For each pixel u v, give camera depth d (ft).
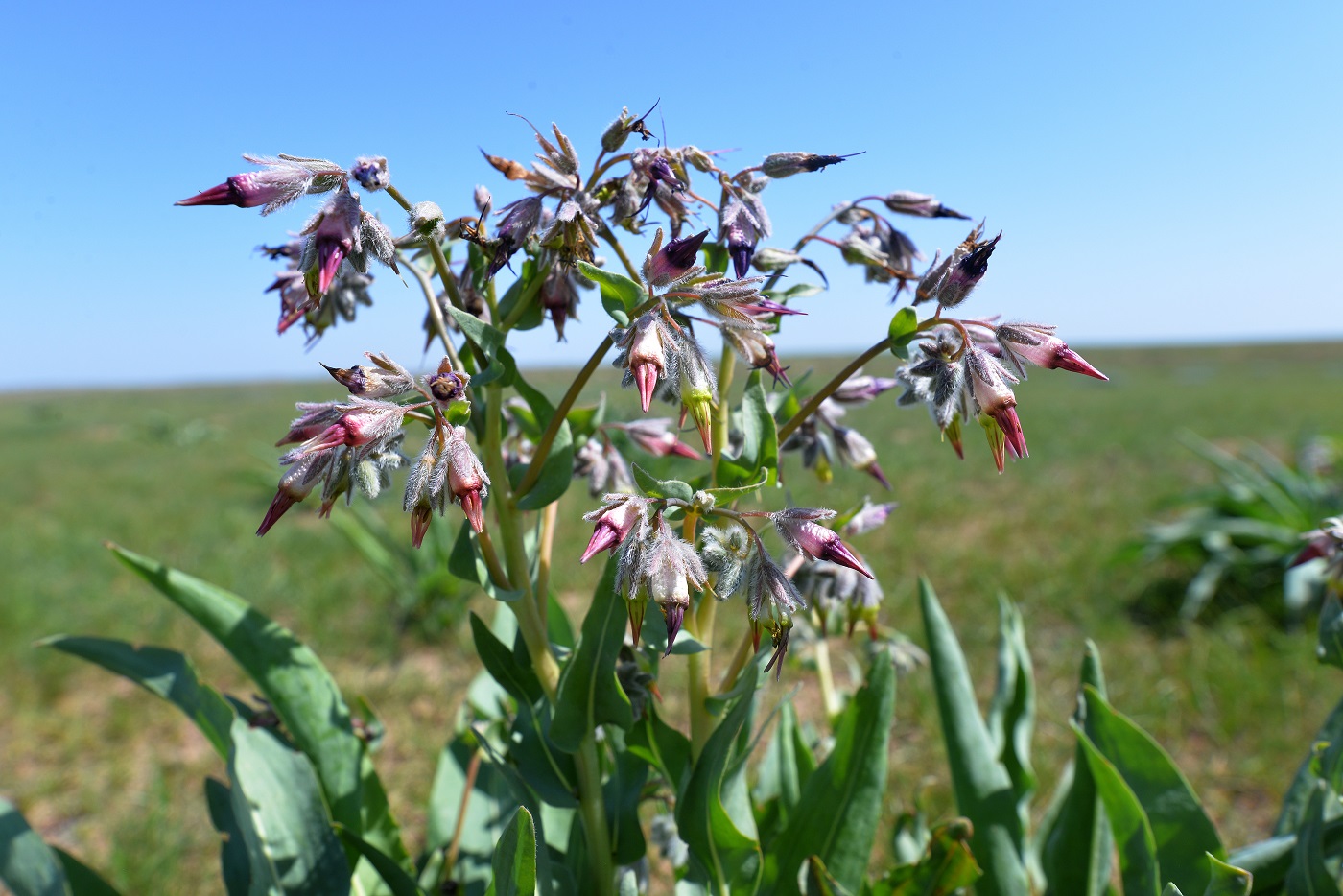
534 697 0.58
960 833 0.59
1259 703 1.47
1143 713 1.46
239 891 0.68
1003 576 2.33
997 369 0.45
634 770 0.61
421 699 1.68
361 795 0.64
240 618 0.62
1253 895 0.58
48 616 2.19
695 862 0.61
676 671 1.73
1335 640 0.60
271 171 0.42
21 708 1.66
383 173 0.44
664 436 0.64
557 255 0.48
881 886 0.62
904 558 2.61
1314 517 2.05
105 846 1.19
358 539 2.11
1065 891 0.64
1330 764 0.59
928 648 0.71
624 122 0.48
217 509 3.95
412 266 0.54
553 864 0.59
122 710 1.64
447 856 0.73
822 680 0.81
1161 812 0.60
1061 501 3.50
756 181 0.50
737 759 0.56
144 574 0.60
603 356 0.49
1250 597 1.97
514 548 0.54
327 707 0.64
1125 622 1.93
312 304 0.56
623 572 0.44
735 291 0.44
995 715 0.73
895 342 0.48
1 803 0.53
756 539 0.46
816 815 0.61
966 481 4.23
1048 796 1.20
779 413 0.64
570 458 0.53
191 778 1.39
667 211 0.49
